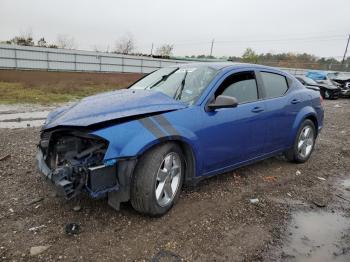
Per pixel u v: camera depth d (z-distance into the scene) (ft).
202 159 12.28
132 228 10.46
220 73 13.58
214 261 9.07
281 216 12.00
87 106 11.67
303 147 18.30
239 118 13.55
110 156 9.82
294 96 17.19
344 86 65.98
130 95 12.44
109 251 9.24
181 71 14.85
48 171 10.78
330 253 9.83
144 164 10.45
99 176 9.73
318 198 13.85
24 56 120.88
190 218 11.33
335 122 34.68
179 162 11.68
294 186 15.03
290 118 16.80
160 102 11.91
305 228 11.25
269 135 15.52
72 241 9.62
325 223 11.70
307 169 17.65
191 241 9.96
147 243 9.71
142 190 10.44
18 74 99.14
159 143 10.79
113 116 10.48
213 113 12.58
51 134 11.19
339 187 15.35
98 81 95.66
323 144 23.75
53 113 13.23
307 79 59.41
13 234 9.86
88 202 12.01
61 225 10.44
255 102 14.69
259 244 10.05
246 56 230.27
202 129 12.05
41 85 74.13
